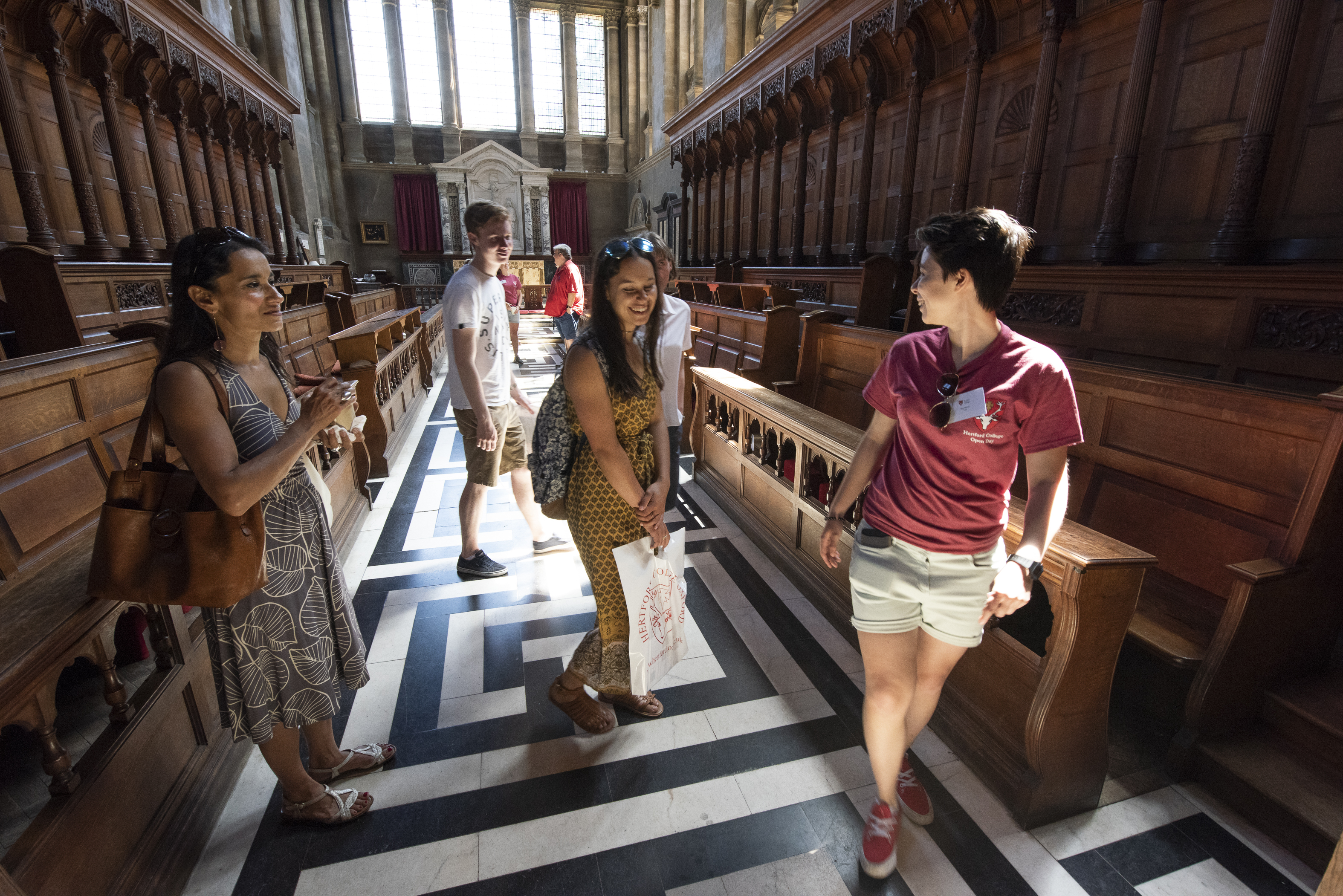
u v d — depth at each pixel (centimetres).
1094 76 514
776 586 307
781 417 316
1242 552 194
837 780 191
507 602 295
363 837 171
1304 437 177
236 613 140
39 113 686
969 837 171
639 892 156
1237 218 384
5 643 117
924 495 136
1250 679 183
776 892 156
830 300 722
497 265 274
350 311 813
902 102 758
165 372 119
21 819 164
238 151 1133
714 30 1394
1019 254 121
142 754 154
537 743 206
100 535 121
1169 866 162
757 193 1127
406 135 2133
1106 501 240
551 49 2278
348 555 343
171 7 773
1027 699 179
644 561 174
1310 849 162
